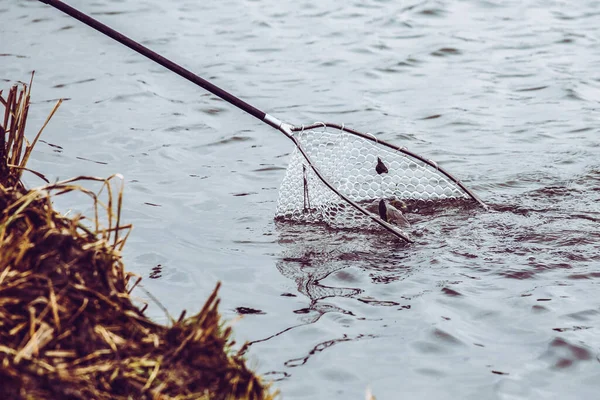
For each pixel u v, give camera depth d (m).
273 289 6.82
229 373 4.16
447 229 8.05
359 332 6.06
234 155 10.53
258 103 12.69
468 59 14.80
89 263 4.31
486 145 10.67
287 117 12.04
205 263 7.31
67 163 9.86
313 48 15.69
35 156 9.99
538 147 10.52
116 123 11.53
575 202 8.62
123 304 4.29
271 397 4.31
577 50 15.13
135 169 9.80
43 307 4.04
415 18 17.55
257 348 5.82
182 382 4.05
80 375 3.86
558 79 13.41
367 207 8.67
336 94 13.08
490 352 5.76
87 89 13.09
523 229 7.93
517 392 5.29
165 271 7.09
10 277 4.09
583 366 5.56
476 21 17.28
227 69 14.45
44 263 4.19
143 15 18.23
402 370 5.55
